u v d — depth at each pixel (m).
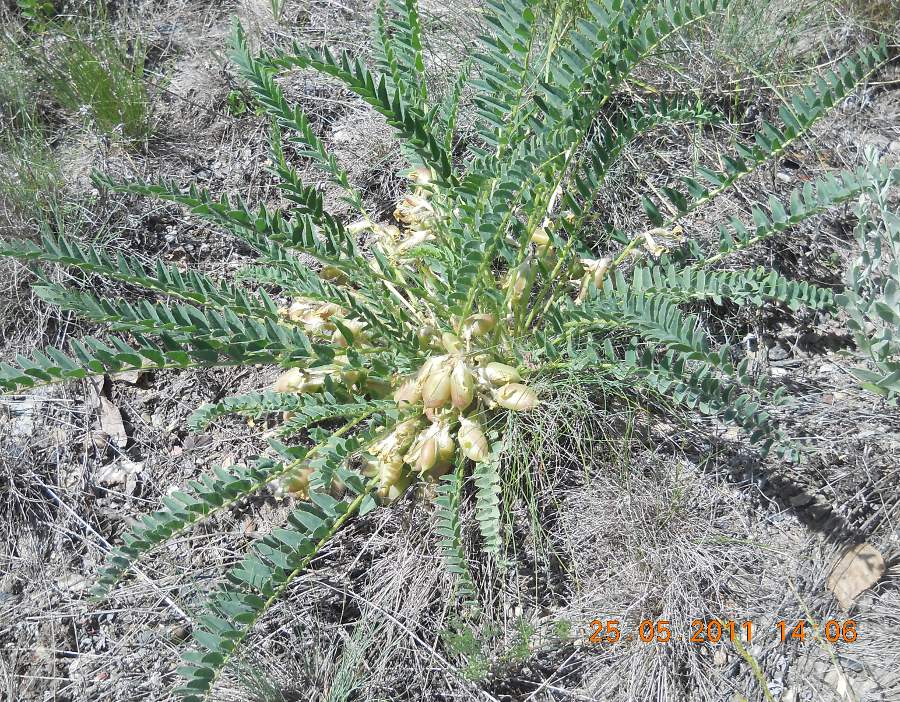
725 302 0.48
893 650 0.38
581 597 0.41
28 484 0.48
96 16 0.65
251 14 0.64
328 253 0.39
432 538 0.43
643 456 0.43
